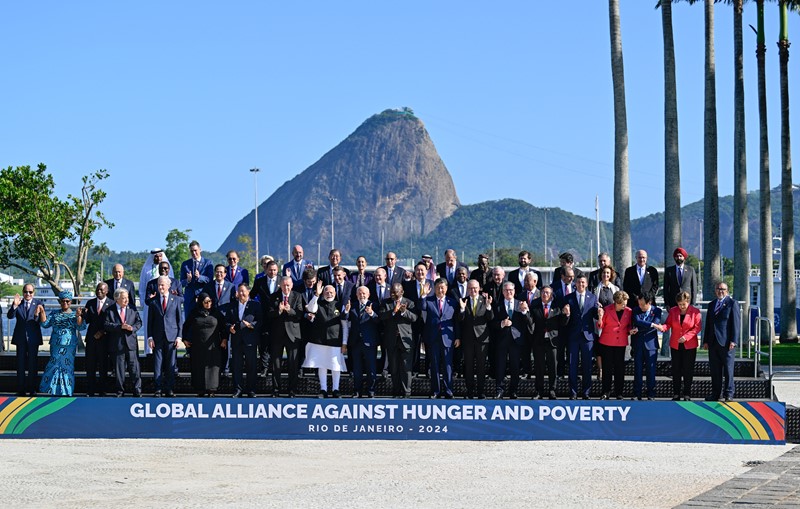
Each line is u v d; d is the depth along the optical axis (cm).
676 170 3000
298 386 1884
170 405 1786
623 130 2727
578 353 1838
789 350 4041
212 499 1269
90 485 1367
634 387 1827
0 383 1945
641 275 1942
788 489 1327
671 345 1825
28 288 1928
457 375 1953
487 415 1775
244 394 1859
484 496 1289
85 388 1941
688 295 1823
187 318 1853
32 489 1337
